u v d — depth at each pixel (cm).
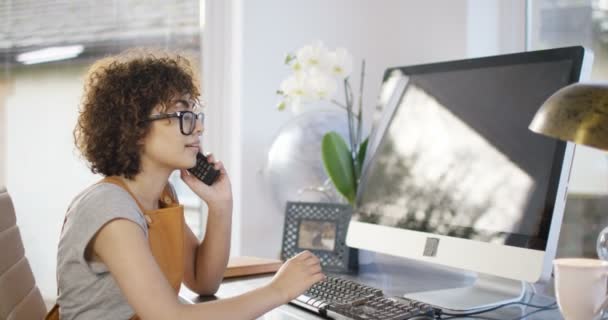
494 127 132
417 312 116
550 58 125
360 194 161
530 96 126
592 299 105
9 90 229
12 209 132
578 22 183
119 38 228
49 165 228
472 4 194
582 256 179
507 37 201
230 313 108
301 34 219
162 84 123
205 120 227
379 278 161
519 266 120
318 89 183
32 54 229
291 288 114
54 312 124
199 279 147
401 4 212
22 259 132
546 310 126
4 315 117
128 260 107
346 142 203
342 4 221
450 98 143
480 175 132
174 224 127
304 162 197
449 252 133
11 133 229
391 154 155
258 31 212
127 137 121
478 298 133
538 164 121
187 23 228
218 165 150
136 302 106
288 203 186
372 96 220
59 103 228
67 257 115
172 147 122
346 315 117
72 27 228
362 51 221
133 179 125
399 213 148
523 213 122
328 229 177
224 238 148
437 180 141
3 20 229
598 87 87
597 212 177
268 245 216
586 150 179
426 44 205
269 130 216
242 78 210
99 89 125
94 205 113
